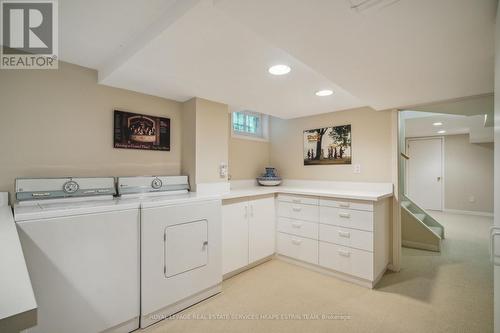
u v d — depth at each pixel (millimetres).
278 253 2996
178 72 1843
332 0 925
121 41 1611
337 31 1158
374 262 2273
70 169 1932
